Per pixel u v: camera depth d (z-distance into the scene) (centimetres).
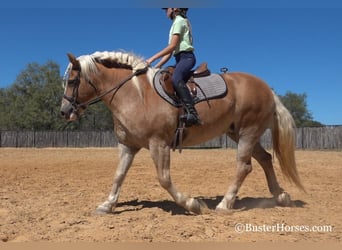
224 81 690
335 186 1001
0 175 1253
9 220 616
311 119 7438
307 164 1672
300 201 786
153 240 511
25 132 4812
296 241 508
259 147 750
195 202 643
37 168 1497
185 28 654
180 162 1811
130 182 1090
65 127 6088
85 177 1212
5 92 6762
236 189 683
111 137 4691
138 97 636
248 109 692
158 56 646
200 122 638
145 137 630
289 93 7562
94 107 6044
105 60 662
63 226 576
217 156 2369
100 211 663
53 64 6438
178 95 638
